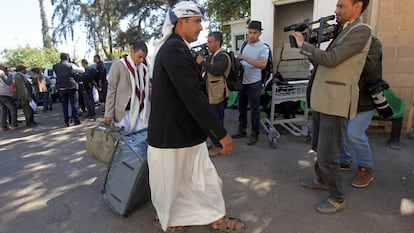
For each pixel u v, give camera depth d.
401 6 3.94
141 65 3.19
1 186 3.26
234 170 3.33
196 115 1.70
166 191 1.95
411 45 3.97
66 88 6.26
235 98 5.40
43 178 3.43
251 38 3.91
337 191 2.35
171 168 1.91
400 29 4.00
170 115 1.82
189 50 1.78
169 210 2.01
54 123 6.96
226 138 1.76
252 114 4.11
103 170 3.59
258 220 2.33
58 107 10.09
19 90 6.48
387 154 3.57
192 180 2.06
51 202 2.82
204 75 3.57
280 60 6.95
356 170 3.17
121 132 2.65
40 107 10.18
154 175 1.96
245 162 3.55
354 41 1.98
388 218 2.28
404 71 4.07
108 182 2.51
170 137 1.84
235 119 6.00
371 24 4.14
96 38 20.94
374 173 3.07
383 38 4.12
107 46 20.91
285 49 7.44
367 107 2.63
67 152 4.43
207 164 2.08
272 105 4.19
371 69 2.52
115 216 2.48
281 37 7.42
